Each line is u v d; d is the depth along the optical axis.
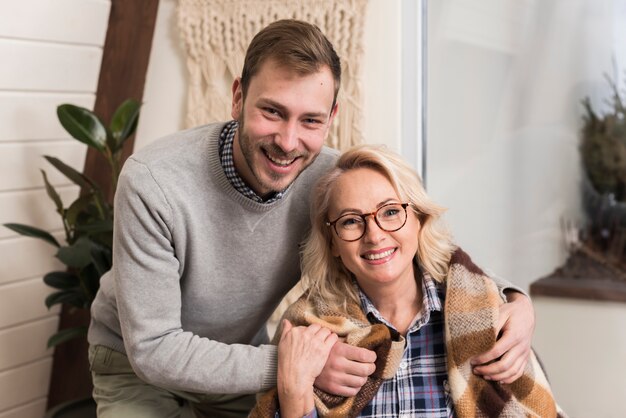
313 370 1.64
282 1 2.48
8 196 2.52
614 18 2.49
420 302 1.78
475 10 2.55
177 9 2.62
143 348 1.68
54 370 2.83
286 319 1.79
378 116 2.46
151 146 1.75
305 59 1.55
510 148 2.60
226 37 2.57
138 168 1.68
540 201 2.61
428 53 2.55
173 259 1.72
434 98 2.57
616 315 2.58
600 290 2.58
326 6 2.44
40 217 2.65
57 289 2.77
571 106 2.55
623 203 2.54
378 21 2.43
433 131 2.59
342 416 1.67
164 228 1.69
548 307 2.64
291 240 1.83
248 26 2.54
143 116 2.73
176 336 1.69
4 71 2.36
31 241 2.63
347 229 1.70
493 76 2.58
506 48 2.57
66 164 2.68
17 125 2.47
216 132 1.74
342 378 1.65
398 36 2.42
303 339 1.67
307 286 1.84
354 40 2.42
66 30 2.50
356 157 1.72
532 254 2.63
